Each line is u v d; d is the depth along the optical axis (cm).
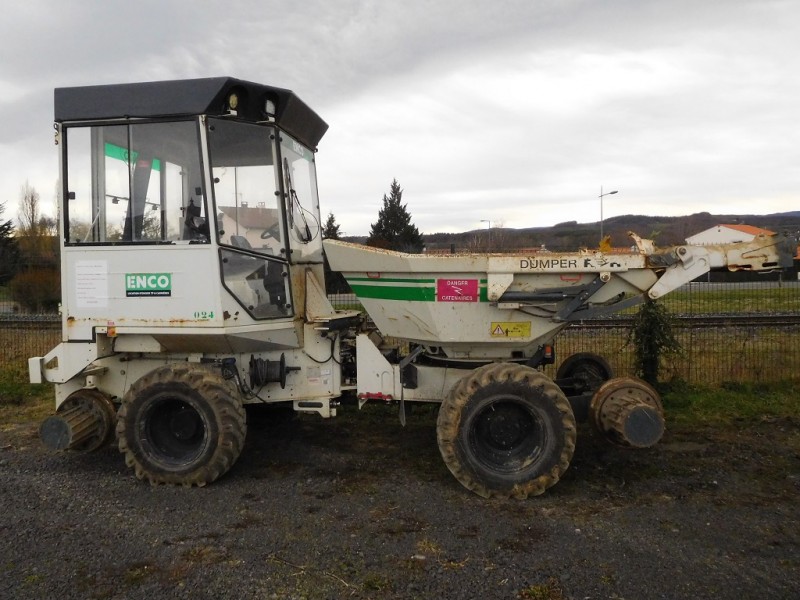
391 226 3288
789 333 923
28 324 1190
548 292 492
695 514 423
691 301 1224
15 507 447
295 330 533
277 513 432
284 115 532
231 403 483
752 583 332
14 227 3198
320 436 614
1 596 327
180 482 484
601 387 486
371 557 366
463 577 342
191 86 474
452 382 521
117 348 515
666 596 320
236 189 504
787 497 452
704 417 650
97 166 497
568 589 328
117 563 362
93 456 565
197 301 483
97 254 496
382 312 523
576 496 458
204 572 350
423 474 508
